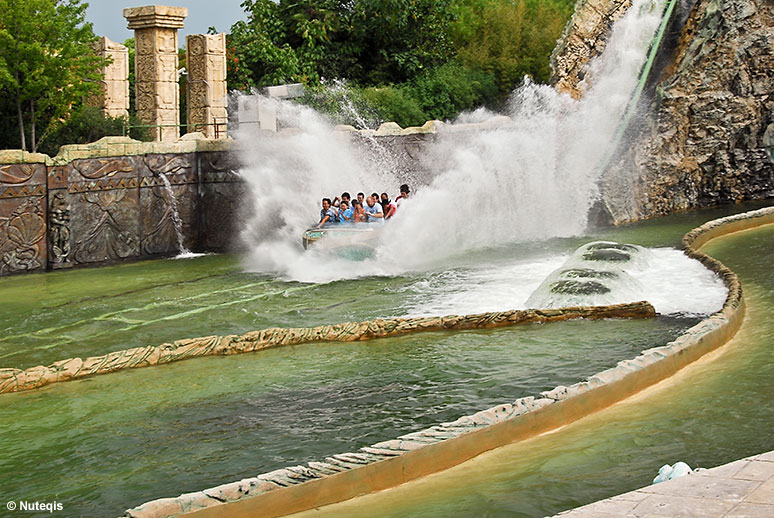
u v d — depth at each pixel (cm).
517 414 774
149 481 753
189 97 2688
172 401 980
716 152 2633
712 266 1508
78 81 2241
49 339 1309
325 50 3447
